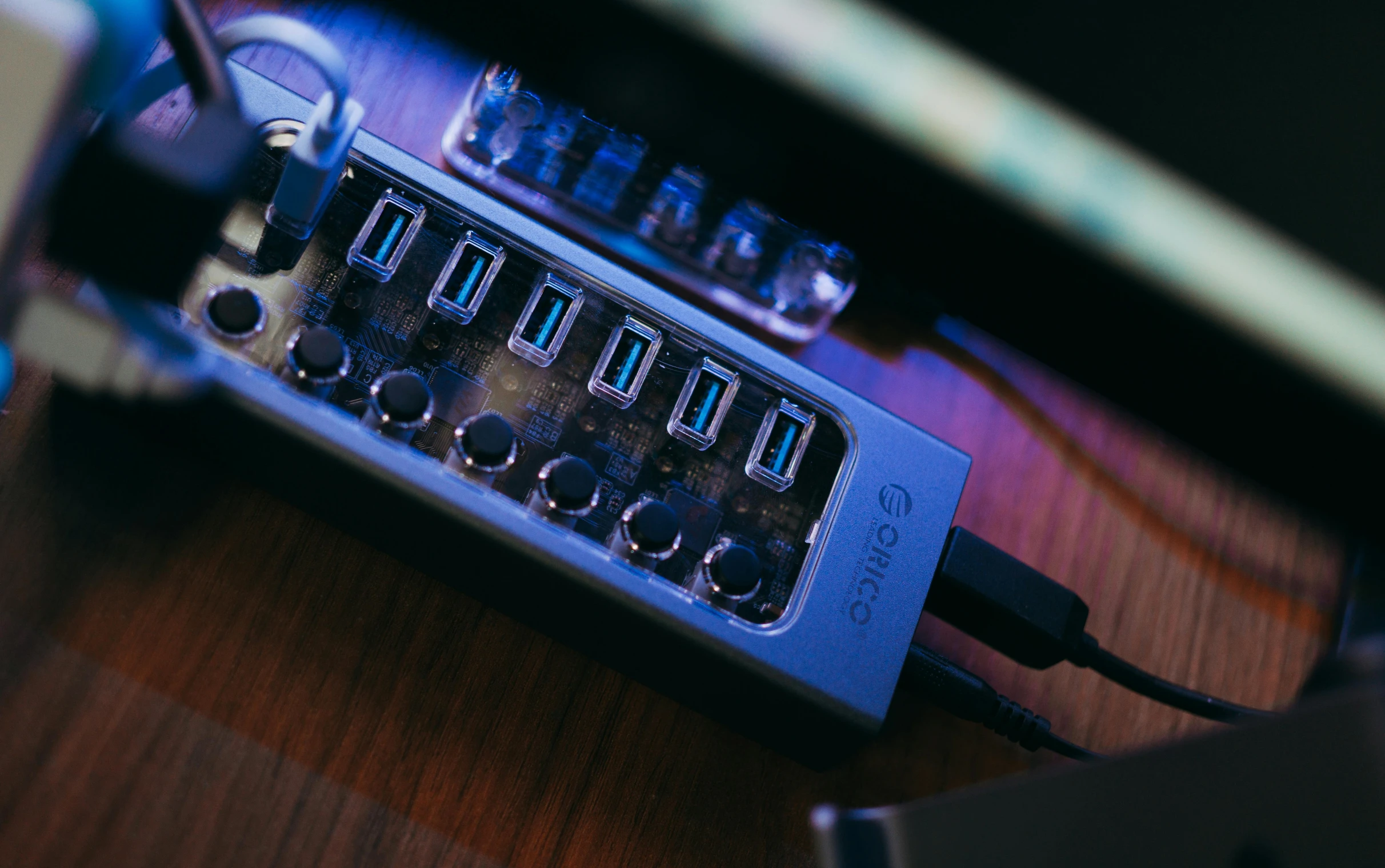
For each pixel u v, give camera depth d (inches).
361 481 16.5
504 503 16.7
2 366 15.4
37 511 16.7
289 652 17.0
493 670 17.3
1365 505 15.1
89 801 16.3
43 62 14.1
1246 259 14.4
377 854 16.7
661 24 14.3
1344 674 15.7
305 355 16.5
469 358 17.1
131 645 16.7
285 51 18.2
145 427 17.0
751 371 17.5
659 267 18.6
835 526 17.2
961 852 14.4
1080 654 17.6
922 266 15.1
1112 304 14.7
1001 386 19.0
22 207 14.3
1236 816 14.0
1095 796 14.3
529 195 18.4
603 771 17.3
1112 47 14.2
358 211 17.1
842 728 16.8
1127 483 19.0
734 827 17.4
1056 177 14.4
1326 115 14.2
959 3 14.1
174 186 14.9
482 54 15.1
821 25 14.2
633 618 16.7
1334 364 14.5
